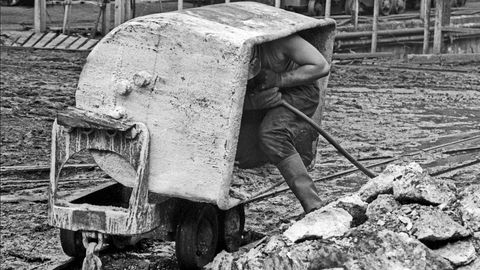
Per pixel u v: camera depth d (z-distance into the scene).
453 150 10.74
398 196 5.59
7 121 11.95
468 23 23.81
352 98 14.59
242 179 7.00
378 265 5.14
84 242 6.00
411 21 23.38
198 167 5.84
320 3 23.05
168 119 5.86
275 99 6.31
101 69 5.94
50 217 6.03
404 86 16.11
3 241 7.21
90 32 21.59
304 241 5.44
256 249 5.70
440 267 5.14
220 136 5.76
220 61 5.71
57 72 16.25
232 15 6.38
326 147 10.84
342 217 5.51
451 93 15.39
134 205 5.86
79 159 9.84
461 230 5.33
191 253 6.11
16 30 21.28
